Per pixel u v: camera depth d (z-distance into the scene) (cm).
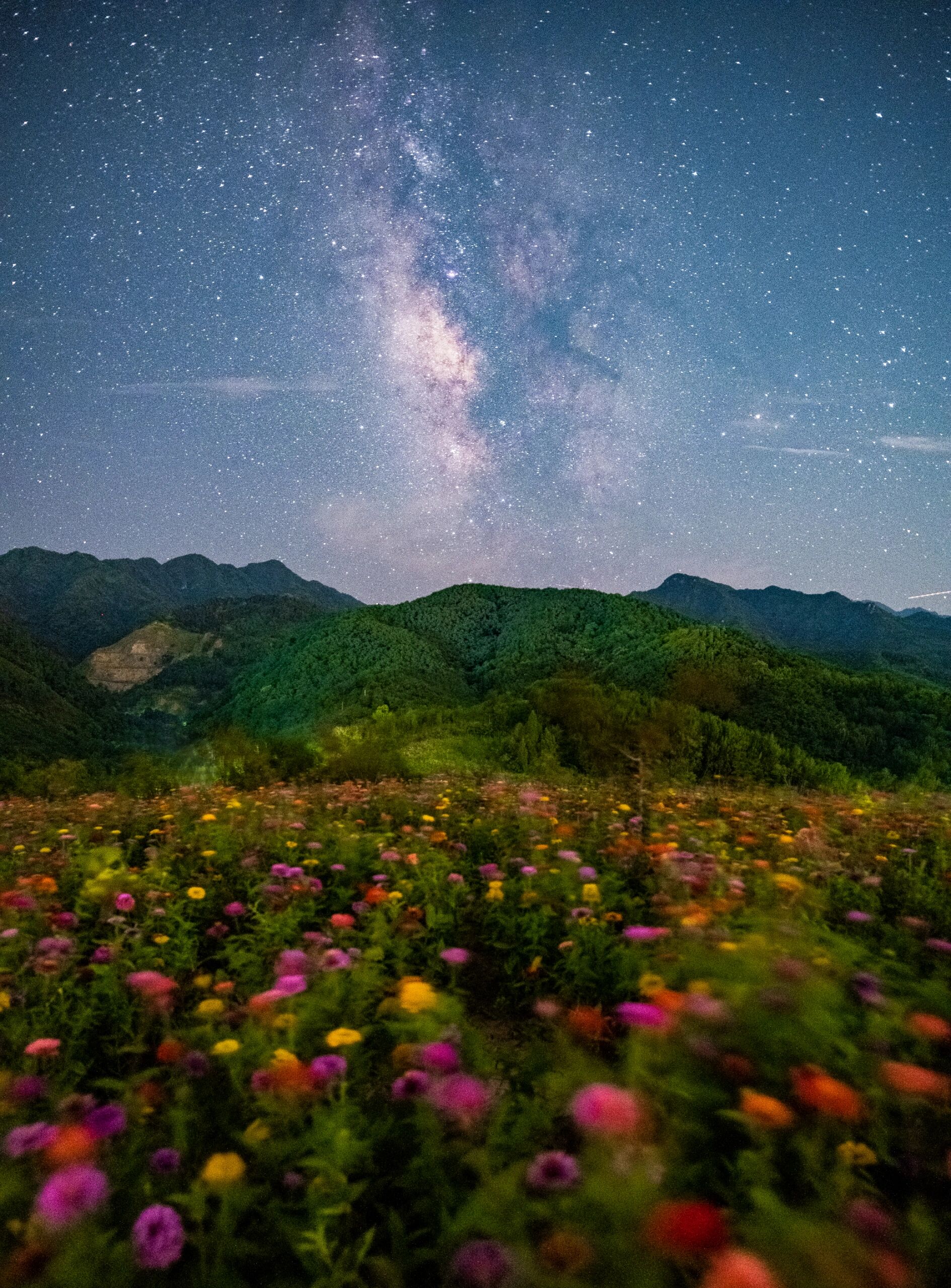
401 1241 149
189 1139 188
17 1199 150
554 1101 184
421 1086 183
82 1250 133
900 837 526
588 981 293
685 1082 167
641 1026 182
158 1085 203
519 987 324
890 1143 165
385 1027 235
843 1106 151
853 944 254
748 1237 117
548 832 509
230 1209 148
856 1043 188
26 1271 129
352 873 433
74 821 666
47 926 343
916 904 376
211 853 460
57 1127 165
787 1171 153
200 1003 272
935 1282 121
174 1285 143
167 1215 142
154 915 359
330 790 842
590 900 339
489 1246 125
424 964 332
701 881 351
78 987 288
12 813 738
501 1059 243
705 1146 162
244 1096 189
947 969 259
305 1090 177
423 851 472
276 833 512
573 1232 124
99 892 379
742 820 582
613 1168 132
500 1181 135
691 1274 116
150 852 462
